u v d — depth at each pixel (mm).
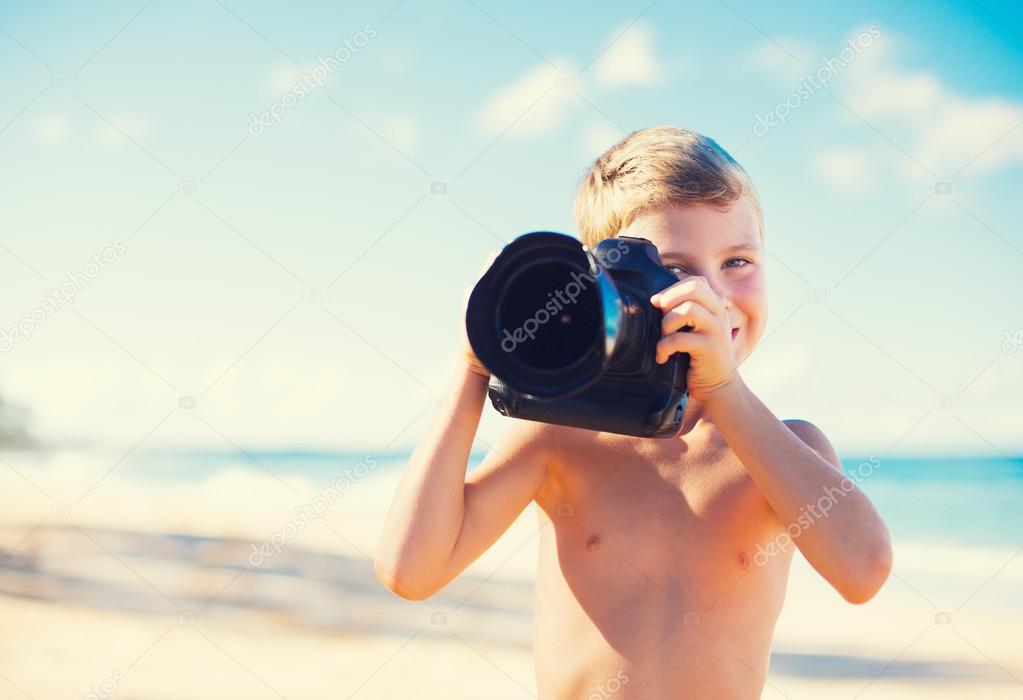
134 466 14781
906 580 8680
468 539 1744
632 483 1729
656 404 1524
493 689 5410
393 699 5199
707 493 1695
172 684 5297
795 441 1604
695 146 1814
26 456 15008
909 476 11148
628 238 1628
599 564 1688
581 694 1639
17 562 8594
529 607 7383
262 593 7602
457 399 1760
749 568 1669
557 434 1803
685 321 1507
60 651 5855
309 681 5469
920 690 6020
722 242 1773
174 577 8125
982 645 6812
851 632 7074
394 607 7273
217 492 13898
